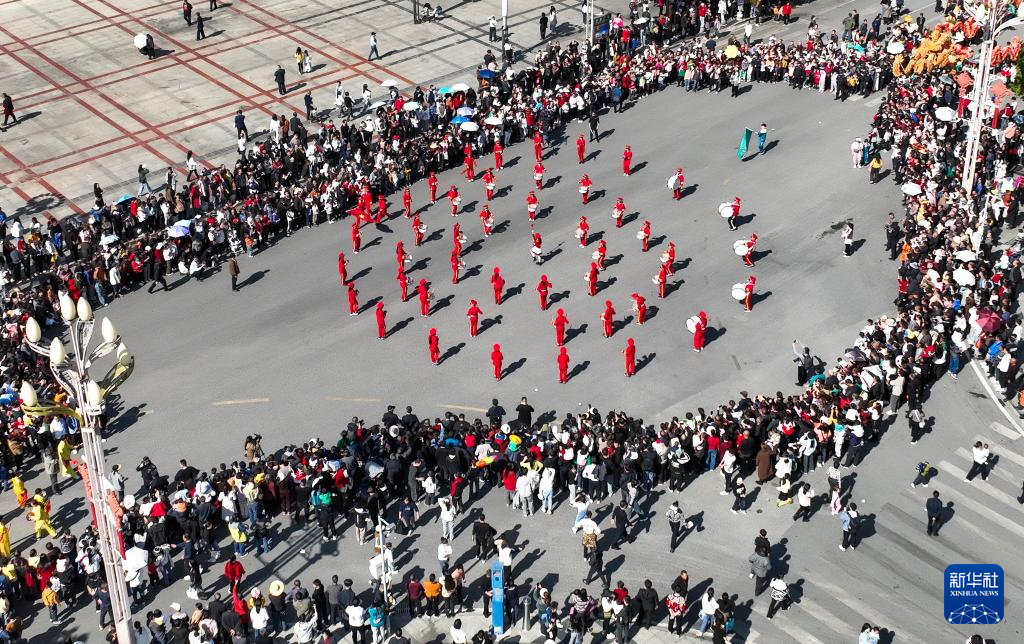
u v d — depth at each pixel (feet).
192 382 147.23
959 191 173.17
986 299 151.53
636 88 216.54
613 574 118.52
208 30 249.14
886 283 162.40
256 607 109.70
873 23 232.73
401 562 120.47
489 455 127.13
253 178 182.60
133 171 196.54
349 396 143.74
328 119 211.61
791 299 159.84
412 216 181.57
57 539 124.16
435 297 162.61
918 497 127.24
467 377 146.72
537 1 262.06
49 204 187.21
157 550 116.88
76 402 94.48
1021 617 112.57
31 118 214.28
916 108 194.49
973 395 142.51
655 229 176.35
